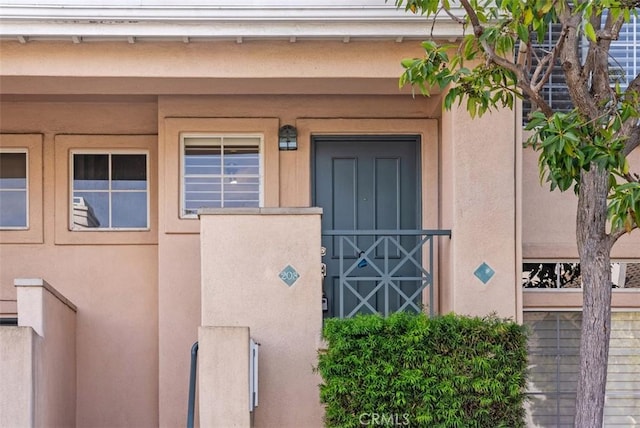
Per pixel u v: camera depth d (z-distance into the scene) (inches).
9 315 367.2
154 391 366.6
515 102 327.3
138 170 378.3
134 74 322.0
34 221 369.7
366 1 312.3
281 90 344.8
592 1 234.2
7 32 309.7
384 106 370.3
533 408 351.3
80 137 373.4
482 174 325.4
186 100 364.5
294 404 315.0
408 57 325.1
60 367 332.2
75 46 320.5
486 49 263.1
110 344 367.6
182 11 309.3
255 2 311.4
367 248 370.6
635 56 359.9
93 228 375.2
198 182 369.1
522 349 294.5
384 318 295.6
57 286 368.8
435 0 268.4
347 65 325.1
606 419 351.3
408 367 289.9
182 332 357.1
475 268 322.3
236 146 370.6
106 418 364.8
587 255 253.8
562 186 252.1
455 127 326.0
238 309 317.1
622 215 235.0
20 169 375.2
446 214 337.7
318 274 319.0
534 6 246.1
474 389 289.9
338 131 369.4
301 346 316.8
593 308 251.4
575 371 354.0
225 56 323.6
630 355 353.1
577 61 259.4
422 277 335.0
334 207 374.3
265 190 365.1
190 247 360.2
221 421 287.7
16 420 284.2
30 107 372.8
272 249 319.3
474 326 293.3
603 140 245.6
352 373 289.1
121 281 370.3
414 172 375.9
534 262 356.8
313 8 310.7
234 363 289.6
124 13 308.3
